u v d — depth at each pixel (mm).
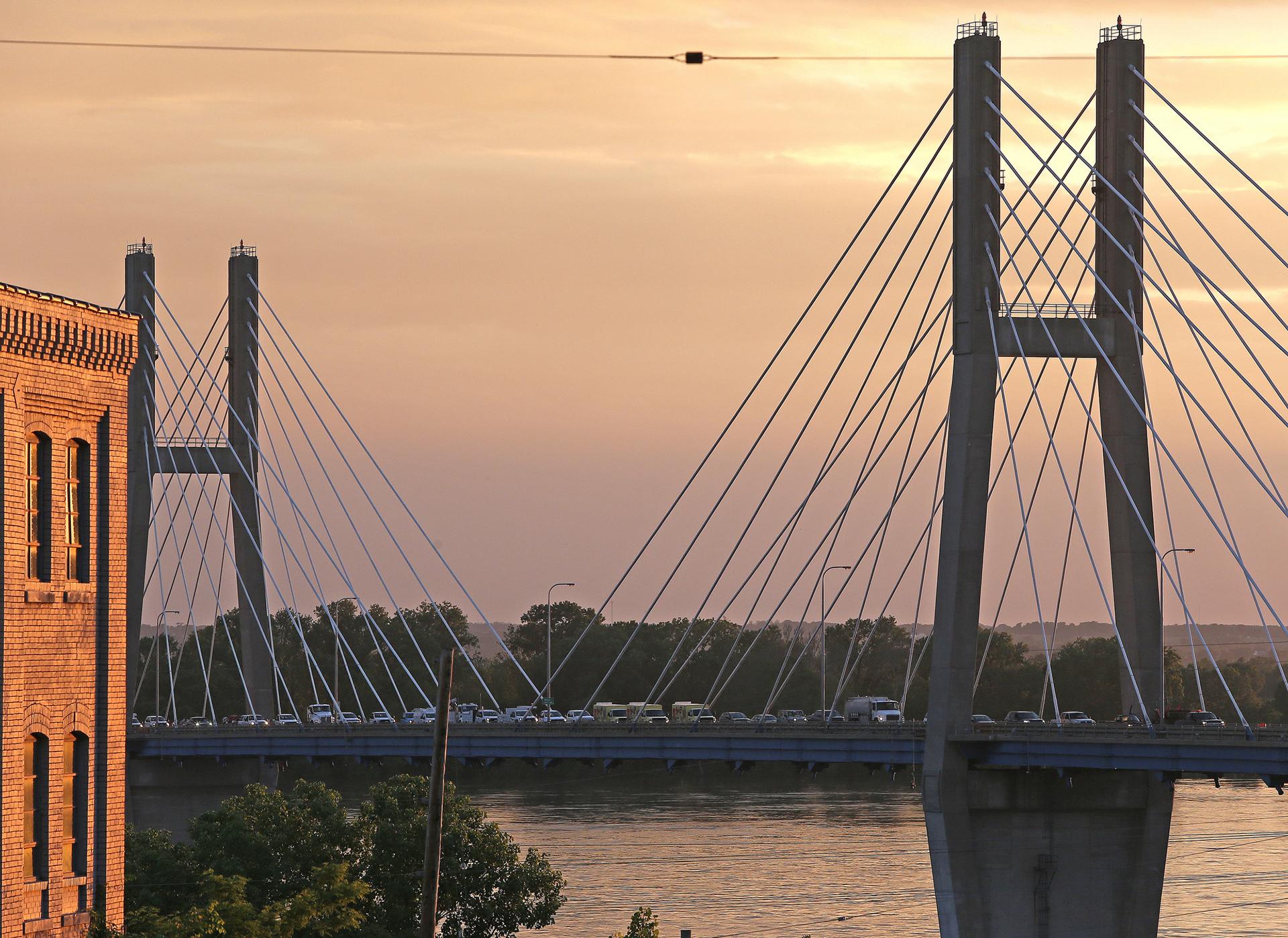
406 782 164625
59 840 96500
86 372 100375
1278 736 183750
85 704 99250
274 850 154125
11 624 92625
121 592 102438
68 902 97750
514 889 159500
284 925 116000
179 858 150375
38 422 96750
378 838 156750
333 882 120875
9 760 91812
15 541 93500
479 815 164625
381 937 145875
